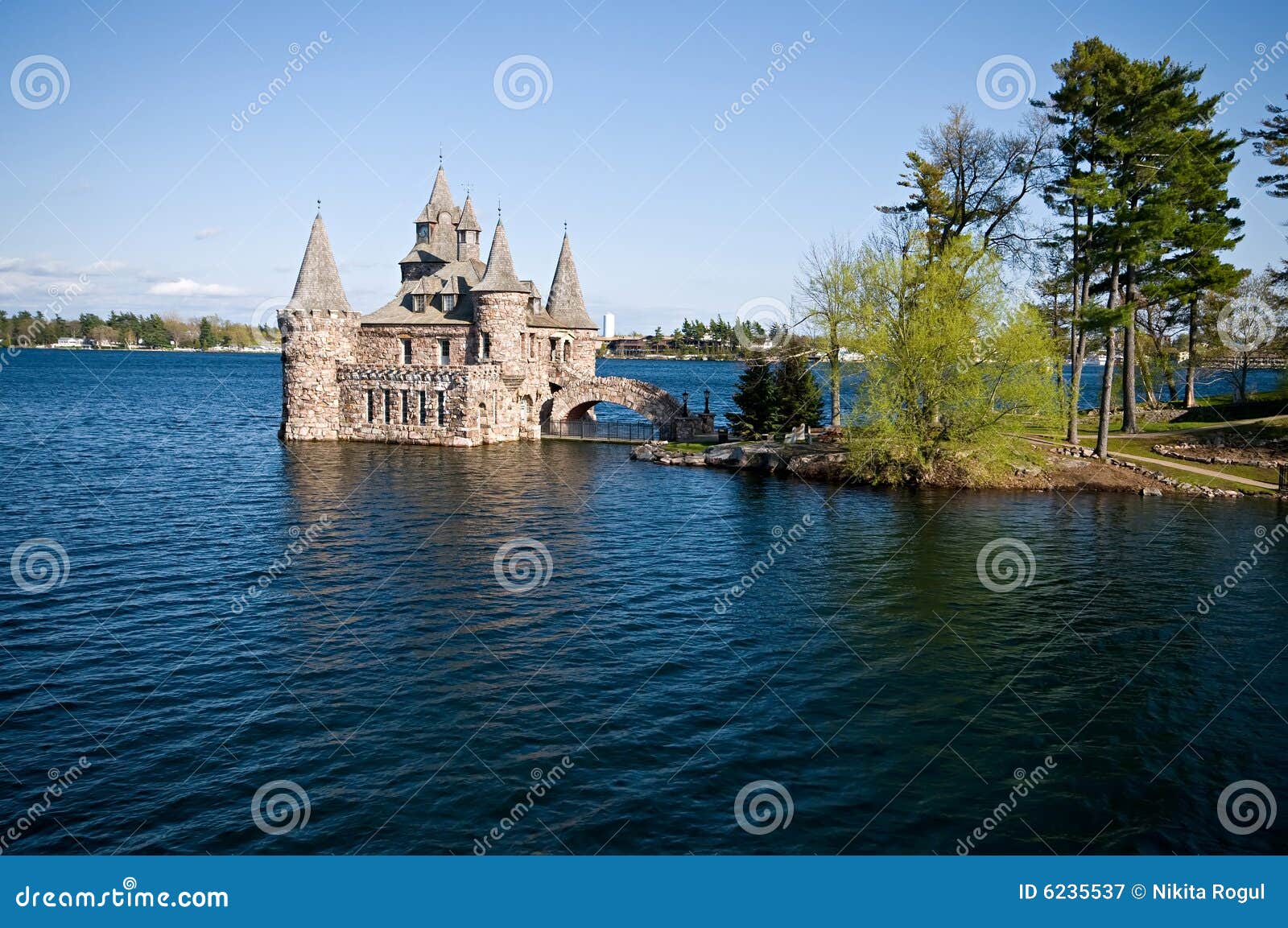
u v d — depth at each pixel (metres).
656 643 28.27
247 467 64.62
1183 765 20.75
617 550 40.06
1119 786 19.84
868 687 25.03
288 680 25.08
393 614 30.72
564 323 98.81
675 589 34.00
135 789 19.42
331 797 19.14
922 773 20.38
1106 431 57.25
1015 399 52.94
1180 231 58.50
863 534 43.19
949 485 56.06
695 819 18.47
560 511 48.81
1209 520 45.12
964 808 19.00
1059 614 30.92
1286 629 29.41
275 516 46.75
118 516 46.38
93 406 116.19
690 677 25.62
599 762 20.66
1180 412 75.25
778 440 71.06
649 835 17.97
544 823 18.27
